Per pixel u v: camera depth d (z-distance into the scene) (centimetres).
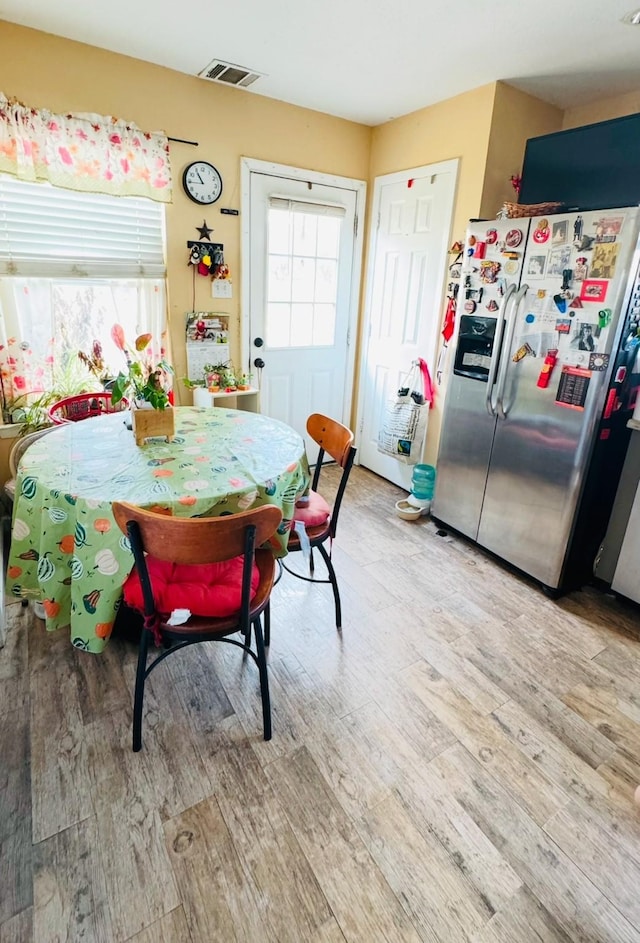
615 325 191
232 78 258
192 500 144
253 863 121
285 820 130
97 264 261
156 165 254
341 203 331
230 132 277
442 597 230
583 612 223
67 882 115
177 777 140
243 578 133
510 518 247
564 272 203
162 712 161
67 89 228
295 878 118
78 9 197
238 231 297
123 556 143
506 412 237
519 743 156
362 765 146
